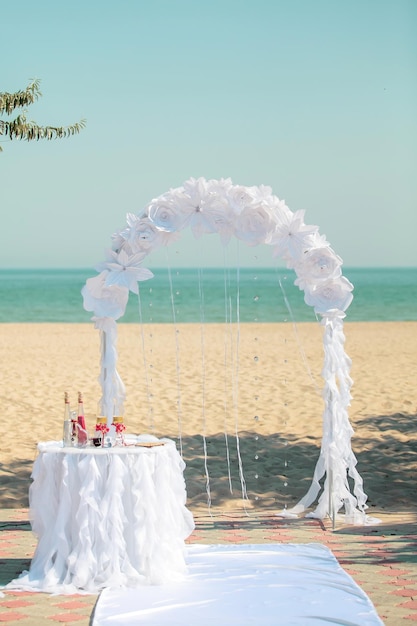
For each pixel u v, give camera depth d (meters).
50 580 5.83
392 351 22.38
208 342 24.73
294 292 63.50
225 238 7.25
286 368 18.42
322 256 7.50
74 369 18.42
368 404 13.78
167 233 7.03
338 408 7.91
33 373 17.66
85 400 14.10
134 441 6.50
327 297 7.73
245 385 15.87
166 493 6.10
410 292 67.69
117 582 5.78
